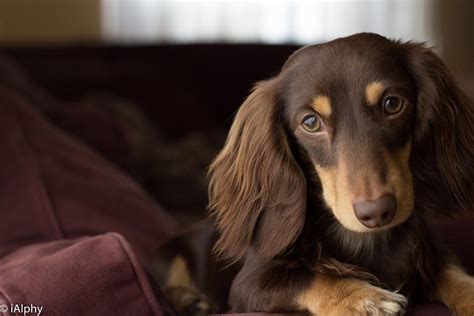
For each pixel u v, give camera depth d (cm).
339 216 58
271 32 185
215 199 68
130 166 120
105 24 181
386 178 57
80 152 95
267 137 64
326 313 58
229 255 65
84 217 84
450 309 60
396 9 192
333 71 60
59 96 156
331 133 60
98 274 58
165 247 83
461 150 63
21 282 57
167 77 163
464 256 70
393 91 59
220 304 74
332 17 188
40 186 85
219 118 165
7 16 180
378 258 64
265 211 64
